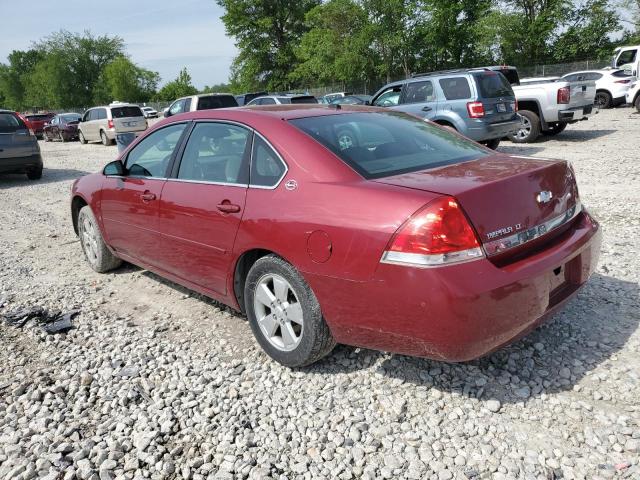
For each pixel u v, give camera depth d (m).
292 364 3.26
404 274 2.53
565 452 2.50
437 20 43.84
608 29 43.59
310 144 3.16
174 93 94.12
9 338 4.13
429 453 2.56
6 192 11.80
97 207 5.03
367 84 48.25
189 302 4.61
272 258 3.18
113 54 90.56
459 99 10.73
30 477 2.59
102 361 3.68
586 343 3.39
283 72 59.75
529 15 45.22
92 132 23.39
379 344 2.80
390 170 3.01
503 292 2.51
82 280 5.35
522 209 2.71
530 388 3.00
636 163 9.48
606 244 5.19
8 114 12.66
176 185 3.97
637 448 2.48
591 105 13.41
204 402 3.11
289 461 2.58
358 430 2.75
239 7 58.19
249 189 3.34
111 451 2.71
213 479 2.50
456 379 3.12
